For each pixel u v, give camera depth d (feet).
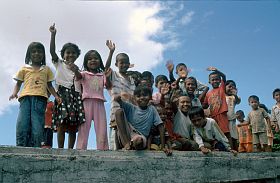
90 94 18.37
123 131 16.15
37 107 16.31
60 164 12.62
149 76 22.06
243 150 32.45
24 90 16.58
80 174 12.94
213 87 24.81
